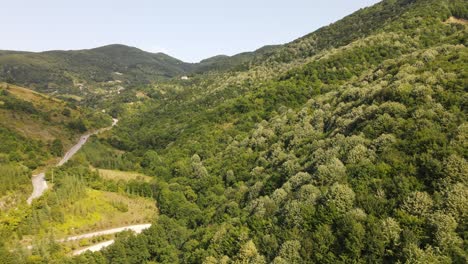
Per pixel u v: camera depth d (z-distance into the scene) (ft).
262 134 296.71
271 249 142.31
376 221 125.08
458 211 114.62
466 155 129.70
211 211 243.19
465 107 155.22
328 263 122.52
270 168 234.79
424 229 115.85
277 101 364.38
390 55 363.56
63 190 272.72
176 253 218.18
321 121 246.06
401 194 128.16
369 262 116.06
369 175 142.72
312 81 369.71
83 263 197.57
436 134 143.23
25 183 303.68
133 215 282.97
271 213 166.91
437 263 104.06
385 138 154.51
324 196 144.87
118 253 209.67
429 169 130.62
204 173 303.07
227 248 164.86
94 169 361.10
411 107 169.68
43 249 204.23
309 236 134.92
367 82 252.21
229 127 372.38
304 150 214.69
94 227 258.78
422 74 190.90
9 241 217.36
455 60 202.28
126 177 349.00
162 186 310.65
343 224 128.26
